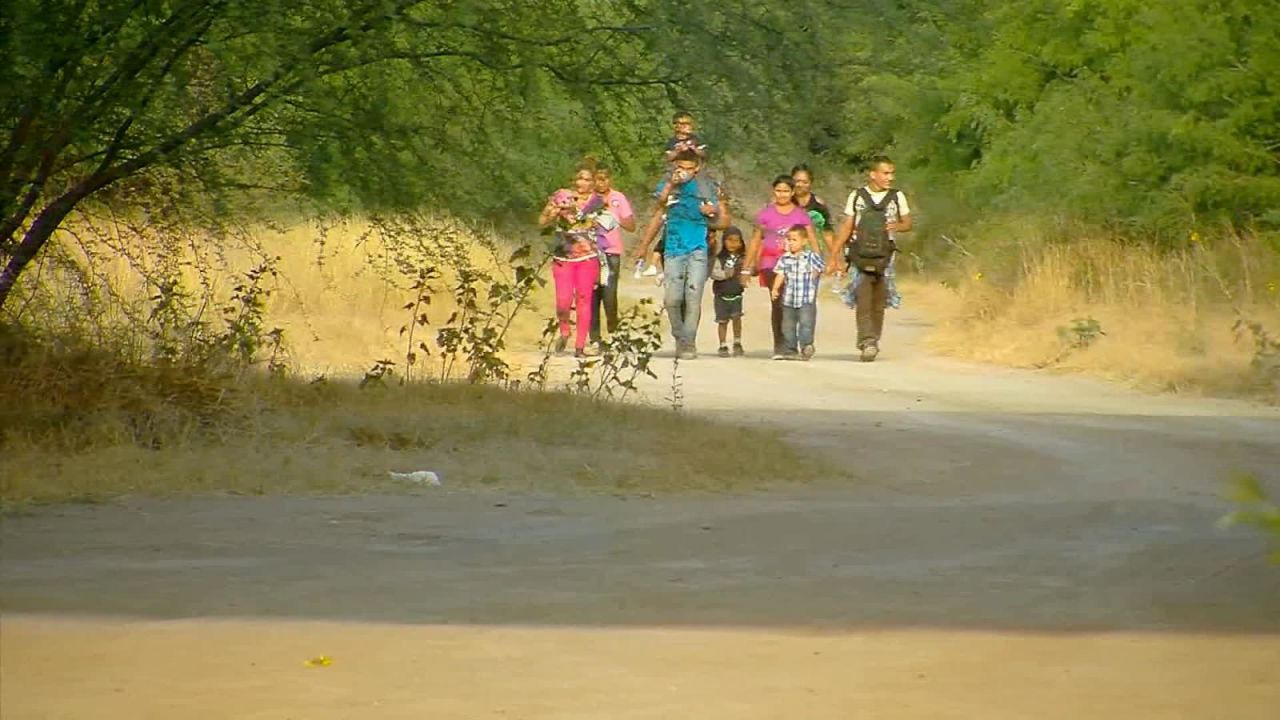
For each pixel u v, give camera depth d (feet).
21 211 147.84
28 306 154.30
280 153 156.15
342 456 139.54
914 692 78.84
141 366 150.92
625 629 90.94
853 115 165.17
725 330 256.93
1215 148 263.70
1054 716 75.05
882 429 175.32
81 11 138.82
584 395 172.35
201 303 213.05
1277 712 75.56
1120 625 92.79
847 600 98.48
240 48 141.28
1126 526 123.95
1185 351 229.25
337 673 81.61
